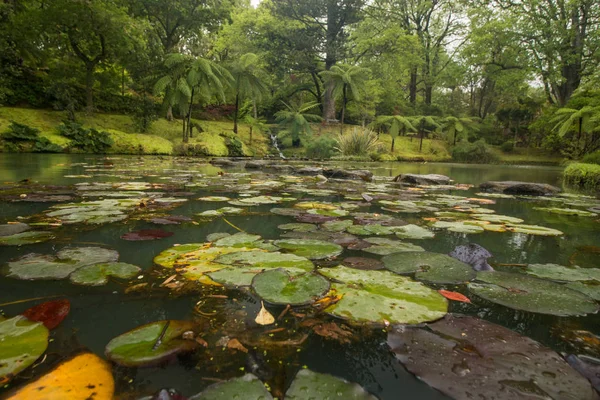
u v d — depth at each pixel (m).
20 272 0.97
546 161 16.23
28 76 11.48
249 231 1.60
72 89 11.59
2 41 10.16
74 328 0.69
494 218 2.06
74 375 0.53
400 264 1.13
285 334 0.69
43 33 10.98
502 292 0.90
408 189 3.72
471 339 0.65
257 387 0.51
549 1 14.91
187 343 0.63
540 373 0.55
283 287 0.88
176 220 1.74
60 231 1.48
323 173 5.28
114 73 12.58
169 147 10.73
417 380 0.54
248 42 18.19
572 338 0.70
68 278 0.95
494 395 0.49
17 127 8.03
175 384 0.53
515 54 16.03
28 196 2.32
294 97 22.06
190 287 0.91
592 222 2.08
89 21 9.42
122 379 0.53
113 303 0.81
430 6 19.59
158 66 11.86
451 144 17.72
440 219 2.03
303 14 16.09
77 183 3.23
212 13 12.93
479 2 16.34
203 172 5.04
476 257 1.24
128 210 1.97
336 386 0.52
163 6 12.08
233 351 0.62
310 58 16.88
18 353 0.58
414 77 21.67
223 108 17.36
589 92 12.59
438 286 0.97
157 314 0.76
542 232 1.68
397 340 0.65
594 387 0.52
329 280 0.96
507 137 19.78
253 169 6.12
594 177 5.06
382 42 16.84
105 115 11.84
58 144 8.52
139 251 1.23
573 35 14.41
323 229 1.65
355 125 18.34
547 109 15.06
